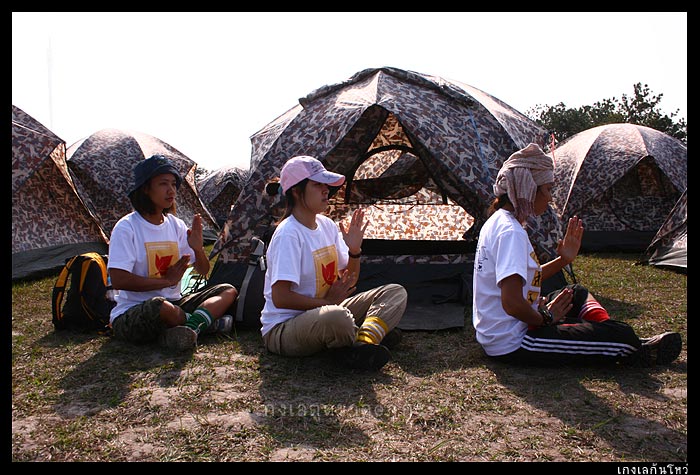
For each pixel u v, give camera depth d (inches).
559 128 931.3
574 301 131.7
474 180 190.9
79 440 85.9
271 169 194.5
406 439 86.7
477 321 124.1
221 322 144.2
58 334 148.1
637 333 149.1
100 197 389.4
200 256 152.4
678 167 358.3
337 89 220.2
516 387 107.7
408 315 165.2
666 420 92.4
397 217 315.3
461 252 220.5
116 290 142.9
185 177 459.5
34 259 261.7
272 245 121.1
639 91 896.9
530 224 191.5
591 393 104.2
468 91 222.8
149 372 116.3
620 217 360.2
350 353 117.4
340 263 131.2
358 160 237.0
